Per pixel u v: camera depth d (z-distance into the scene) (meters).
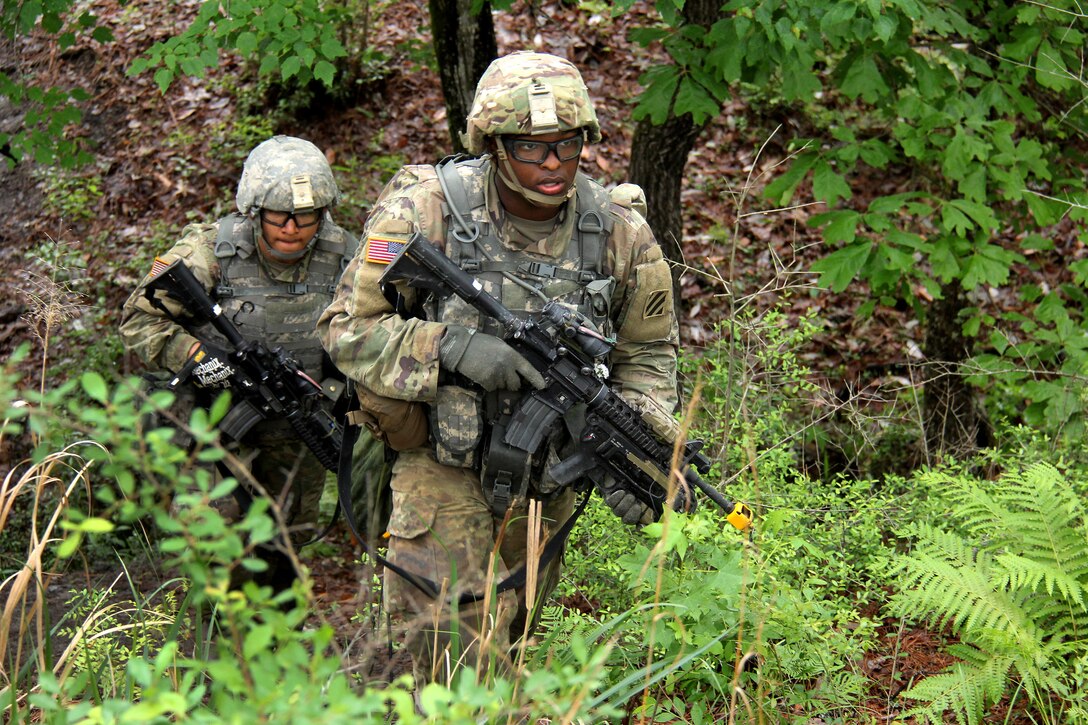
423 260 3.22
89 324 7.63
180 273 4.48
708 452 5.01
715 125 9.48
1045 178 5.62
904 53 5.51
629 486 3.47
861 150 5.73
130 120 9.91
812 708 3.46
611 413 3.37
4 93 6.26
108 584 5.44
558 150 3.19
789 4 4.99
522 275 3.35
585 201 3.43
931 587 3.60
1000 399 6.73
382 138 9.42
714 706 3.49
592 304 3.38
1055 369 6.12
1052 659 3.61
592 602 4.43
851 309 8.24
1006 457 5.52
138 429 1.51
